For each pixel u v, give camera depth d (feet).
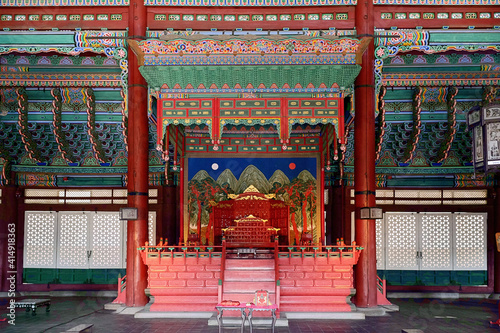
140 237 39.09
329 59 37.58
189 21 39.65
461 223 54.13
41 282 53.11
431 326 33.99
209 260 38.47
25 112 47.96
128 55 39.32
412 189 54.70
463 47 38.86
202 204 54.29
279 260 38.19
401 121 50.08
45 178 53.67
